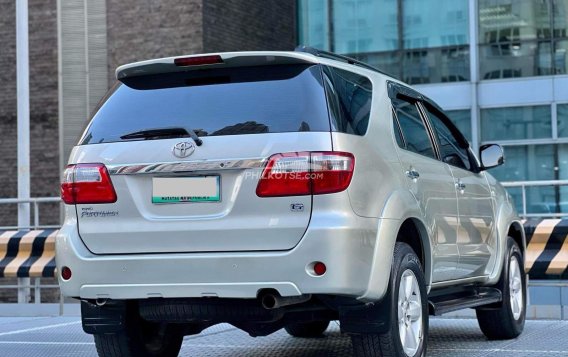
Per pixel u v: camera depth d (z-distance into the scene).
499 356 6.99
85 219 5.65
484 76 20.30
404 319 5.76
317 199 5.18
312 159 5.21
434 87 20.52
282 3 21.89
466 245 7.00
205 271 5.30
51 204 20.02
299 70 5.53
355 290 5.19
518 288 8.16
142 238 5.48
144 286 5.43
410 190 5.94
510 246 8.03
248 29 20.56
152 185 5.51
